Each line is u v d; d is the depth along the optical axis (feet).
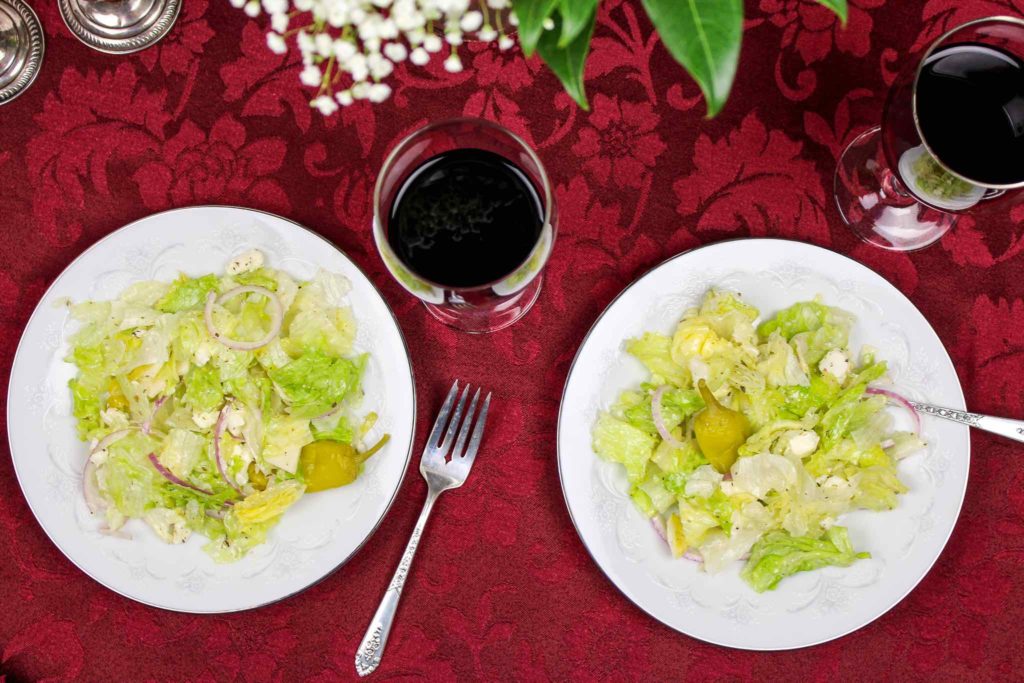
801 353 2.26
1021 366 2.39
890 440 2.27
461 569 2.35
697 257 2.26
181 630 2.35
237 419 2.28
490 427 2.36
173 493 2.27
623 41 2.40
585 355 2.25
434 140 2.07
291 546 2.25
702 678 2.34
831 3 1.66
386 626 2.29
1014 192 2.09
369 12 1.91
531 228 2.08
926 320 2.26
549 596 2.35
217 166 2.40
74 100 2.40
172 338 2.28
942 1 2.39
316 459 2.24
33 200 2.40
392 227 2.10
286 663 2.34
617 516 2.25
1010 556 2.35
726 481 2.25
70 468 2.29
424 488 2.35
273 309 2.28
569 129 2.40
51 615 2.35
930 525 2.25
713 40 1.60
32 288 2.40
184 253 2.30
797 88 2.40
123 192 2.40
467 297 2.11
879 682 2.34
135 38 2.39
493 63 2.39
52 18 2.40
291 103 2.40
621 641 2.34
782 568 2.23
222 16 2.40
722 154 2.40
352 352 2.28
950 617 2.34
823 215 2.39
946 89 2.11
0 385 2.39
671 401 2.25
